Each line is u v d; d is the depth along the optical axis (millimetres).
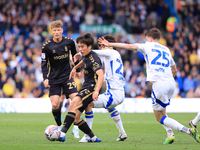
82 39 17875
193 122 19047
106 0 72250
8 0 68062
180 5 75562
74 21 65562
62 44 21344
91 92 18156
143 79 54688
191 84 56875
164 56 18812
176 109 49219
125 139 20594
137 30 67188
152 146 16906
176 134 23375
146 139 20656
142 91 53844
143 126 29234
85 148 15906
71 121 17797
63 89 21859
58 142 18781
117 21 68000
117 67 19234
